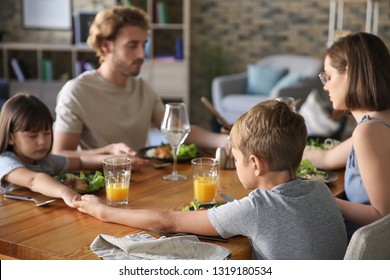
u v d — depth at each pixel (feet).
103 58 9.02
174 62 22.35
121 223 5.48
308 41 22.65
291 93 18.65
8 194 6.28
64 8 23.45
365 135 5.98
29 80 23.39
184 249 4.82
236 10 22.94
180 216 5.28
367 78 6.27
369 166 5.89
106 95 8.95
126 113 9.17
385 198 5.83
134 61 8.87
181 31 23.25
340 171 7.64
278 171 5.11
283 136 4.99
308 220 4.97
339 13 22.04
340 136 15.28
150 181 6.98
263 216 4.91
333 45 6.66
